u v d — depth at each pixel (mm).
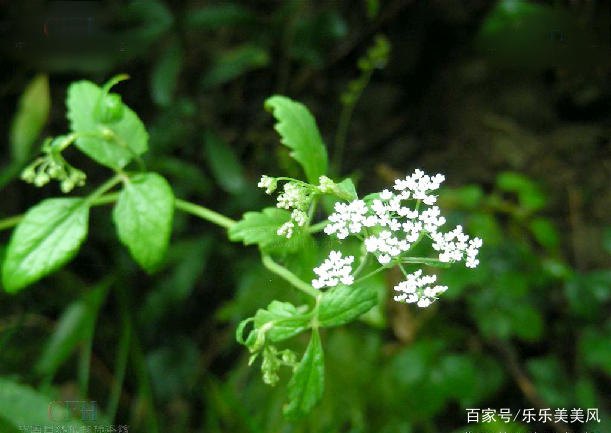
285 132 213
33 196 395
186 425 341
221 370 366
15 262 209
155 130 383
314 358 186
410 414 295
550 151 426
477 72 448
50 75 408
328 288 198
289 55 419
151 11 370
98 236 376
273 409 306
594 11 399
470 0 434
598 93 421
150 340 360
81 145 220
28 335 337
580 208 405
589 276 331
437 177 172
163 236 211
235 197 384
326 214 229
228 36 425
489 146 436
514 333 319
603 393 329
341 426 298
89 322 313
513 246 334
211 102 427
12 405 252
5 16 397
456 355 304
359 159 447
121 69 417
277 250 209
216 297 383
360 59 452
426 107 457
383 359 314
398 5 438
